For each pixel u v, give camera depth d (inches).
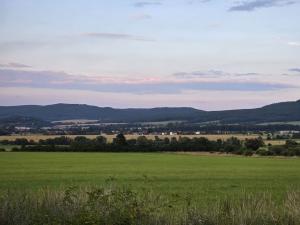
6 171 2449.6
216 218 448.1
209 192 1263.5
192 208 480.1
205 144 5570.9
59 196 506.0
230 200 536.1
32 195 516.7
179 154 5029.5
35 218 450.9
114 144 5649.6
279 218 454.6
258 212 460.4
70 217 450.3
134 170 2578.7
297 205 473.4
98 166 2974.9
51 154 4788.4
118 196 468.1
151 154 4950.8
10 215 459.5
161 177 2012.8
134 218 439.8
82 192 503.5
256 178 1977.1
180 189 1375.5
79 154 4837.6
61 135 6968.5
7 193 539.5
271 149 4849.9
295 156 4675.2
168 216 457.1
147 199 496.1
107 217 440.1
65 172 2377.0
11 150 5556.1
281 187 1485.0
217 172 2423.7
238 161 3757.4
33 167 2837.1
